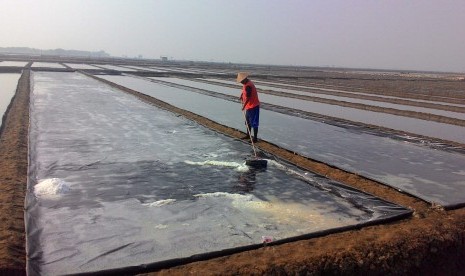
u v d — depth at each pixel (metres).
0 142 9.26
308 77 51.16
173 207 5.76
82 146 8.97
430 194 6.98
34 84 21.86
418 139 11.96
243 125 12.65
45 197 5.92
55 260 4.20
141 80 29.77
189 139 10.16
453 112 19.73
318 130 12.66
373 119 16.05
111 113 13.49
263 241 4.79
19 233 4.75
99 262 4.19
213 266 4.18
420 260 4.81
